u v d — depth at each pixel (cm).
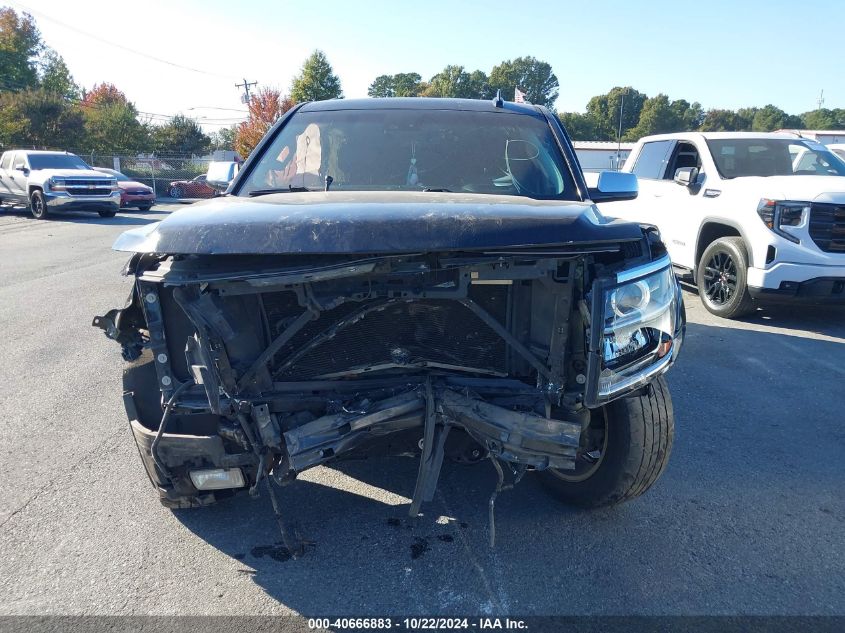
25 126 3734
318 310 255
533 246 251
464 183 378
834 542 323
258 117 4472
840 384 544
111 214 2112
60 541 320
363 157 392
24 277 1020
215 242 242
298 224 244
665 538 325
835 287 680
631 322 269
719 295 777
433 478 270
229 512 345
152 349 272
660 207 903
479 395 280
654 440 314
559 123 425
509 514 344
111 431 449
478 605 275
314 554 309
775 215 693
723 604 277
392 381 286
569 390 279
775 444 434
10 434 444
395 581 290
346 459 300
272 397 274
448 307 281
